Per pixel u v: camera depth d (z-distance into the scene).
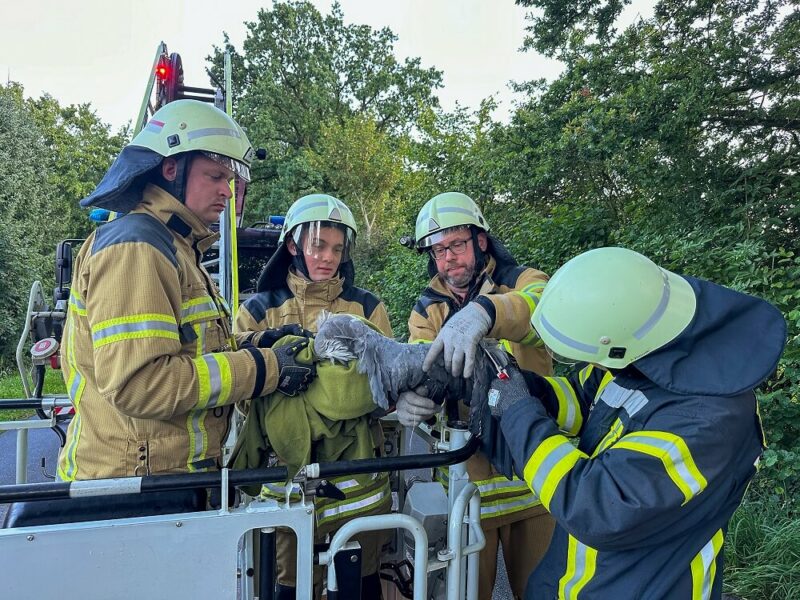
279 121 24.42
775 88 5.61
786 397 3.33
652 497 1.05
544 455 1.19
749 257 3.84
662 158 5.71
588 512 1.09
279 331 1.74
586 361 1.21
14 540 1.09
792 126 5.59
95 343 1.22
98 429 1.34
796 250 4.57
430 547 1.61
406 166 13.38
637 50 6.34
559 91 6.88
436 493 1.71
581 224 5.93
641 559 1.19
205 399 1.27
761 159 5.42
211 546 1.20
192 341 1.40
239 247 6.10
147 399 1.20
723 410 1.11
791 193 5.03
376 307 2.58
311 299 2.47
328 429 1.49
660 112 5.59
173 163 1.43
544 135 6.56
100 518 1.29
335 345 1.42
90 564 1.13
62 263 5.30
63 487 1.10
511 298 1.59
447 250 2.20
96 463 1.34
